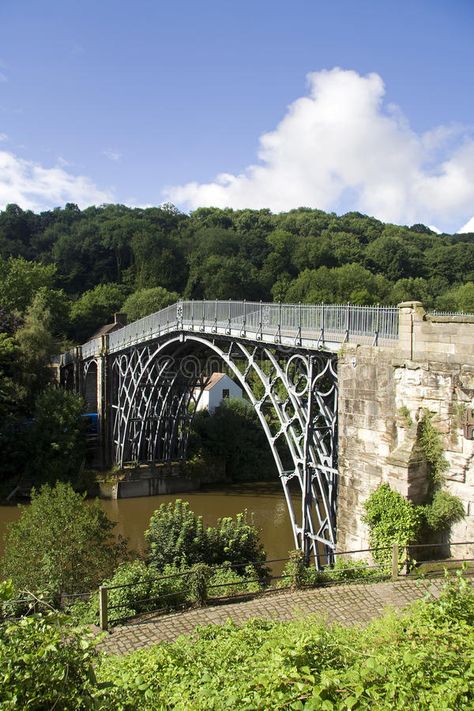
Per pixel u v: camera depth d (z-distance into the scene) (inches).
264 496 1440.7
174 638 355.6
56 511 615.5
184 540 634.2
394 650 221.5
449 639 220.7
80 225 3784.5
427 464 473.7
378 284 2437.3
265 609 389.4
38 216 4057.6
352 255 3016.7
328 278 2434.8
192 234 3875.5
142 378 1371.8
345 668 202.7
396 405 501.4
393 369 503.5
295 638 229.1
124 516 1258.6
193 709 193.8
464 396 449.1
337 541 563.8
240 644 277.6
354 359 542.3
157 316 1225.4
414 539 460.8
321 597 402.3
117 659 294.4
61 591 553.3
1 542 1005.2
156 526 652.7
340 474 560.1
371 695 177.5
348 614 372.8
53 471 1380.4
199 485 1517.0
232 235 3373.5
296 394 681.6
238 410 1681.8
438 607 248.5
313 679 183.0
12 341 1596.9
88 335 2464.3
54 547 583.5
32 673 167.9
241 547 654.5
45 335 1622.8
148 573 491.8
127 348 1396.4
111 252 3289.9
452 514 456.4
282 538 1088.8
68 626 201.0
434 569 446.9
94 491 1401.3
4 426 1409.9
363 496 533.0
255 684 198.8
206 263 2915.8
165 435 1493.6
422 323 480.4
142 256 3125.0
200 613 390.6
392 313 538.3
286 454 1683.1
